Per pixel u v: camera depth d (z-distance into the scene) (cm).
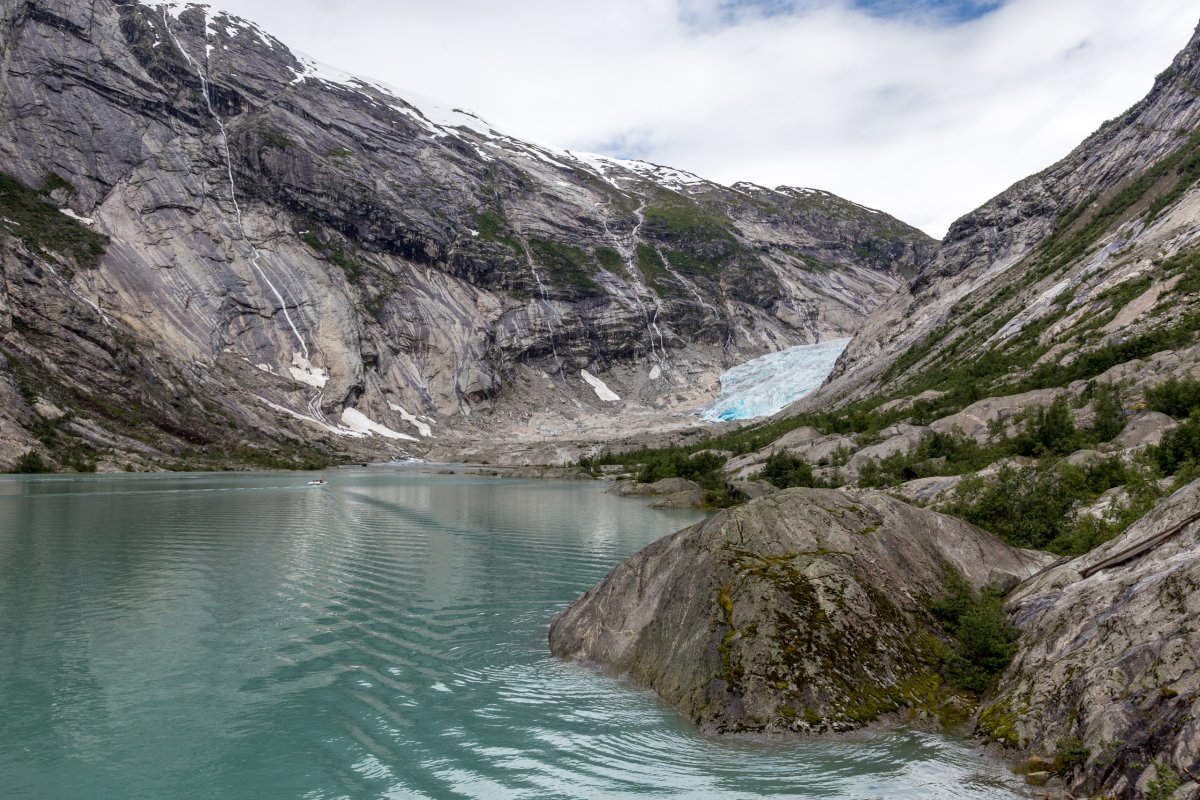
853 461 5347
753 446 7738
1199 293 5172
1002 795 974
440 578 2528
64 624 1881
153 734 1220
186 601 2134
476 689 1419
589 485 7950
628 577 1697
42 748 1166
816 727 1171
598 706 1323
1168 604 1060
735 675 1256
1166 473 2817
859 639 1323
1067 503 2559
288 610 2042
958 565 1645
